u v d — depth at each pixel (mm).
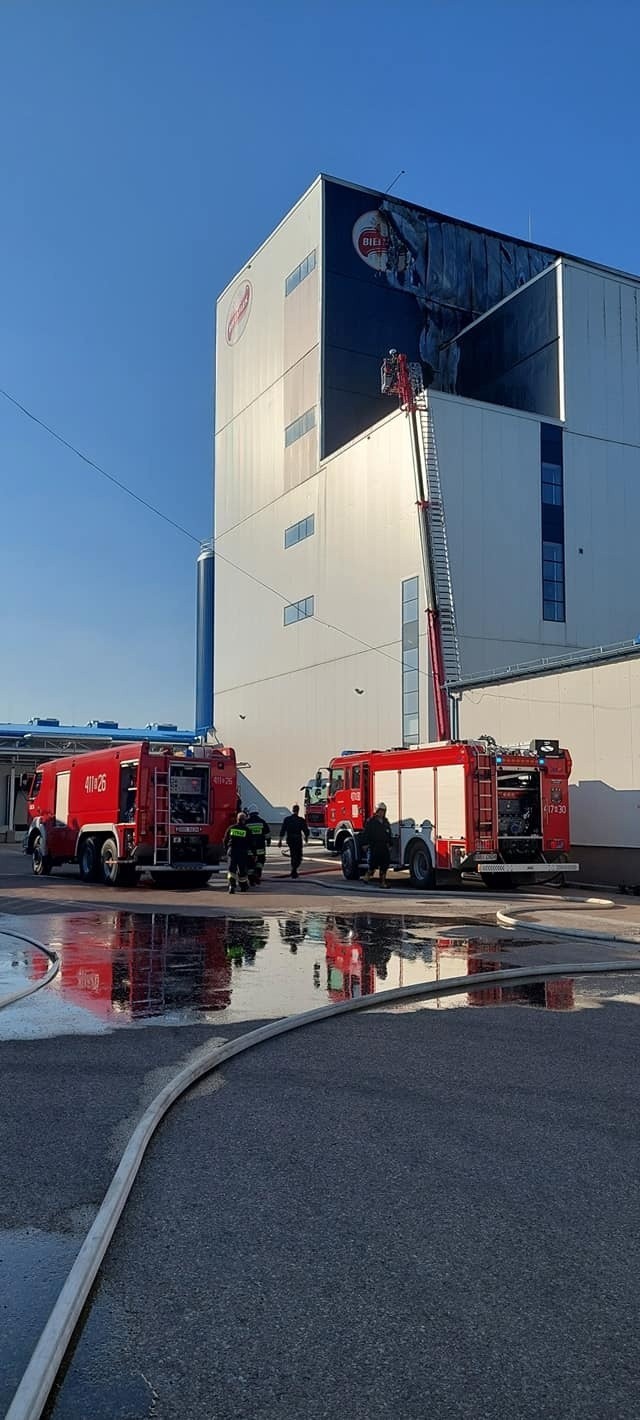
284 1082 6070
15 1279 3447
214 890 20188
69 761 23719
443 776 20047
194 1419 2684
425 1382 2855
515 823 20219
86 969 10133
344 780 23688
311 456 44188
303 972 10008
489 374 44031
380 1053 6816
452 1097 5762
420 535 35438
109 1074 6129
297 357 45906
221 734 51500
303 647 44031
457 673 34844
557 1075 6266
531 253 50406
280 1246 3736
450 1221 3979
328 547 42375
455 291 47531
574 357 39719
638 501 40312
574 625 37906
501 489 37156
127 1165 4430
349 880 22875
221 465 53406
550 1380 2869
